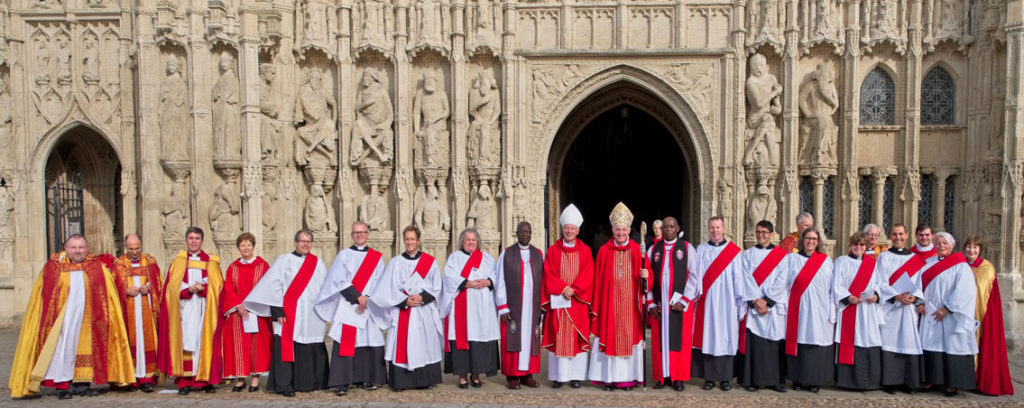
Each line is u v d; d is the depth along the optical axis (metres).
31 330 9.27
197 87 14.62
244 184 14.52
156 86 15.01
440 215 15.98
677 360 9.42
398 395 9.36
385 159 15.91
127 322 9.61
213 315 9.54
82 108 15.83
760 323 9.43
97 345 9.32
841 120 15.77
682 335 9.44
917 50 15.44
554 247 9.72
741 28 15.55
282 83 15.69
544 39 16.09
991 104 14.94
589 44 16.06
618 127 23.77
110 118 15.89
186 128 14.94
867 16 15.54
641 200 24.28
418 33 15.98
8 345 13.70
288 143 15.86
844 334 9.41
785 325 9.47
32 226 16.02
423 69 16.20
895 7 15.57
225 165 14.62
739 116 15.63
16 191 15.90
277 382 9.37
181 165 14.88
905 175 15.66
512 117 15.97
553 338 9.59
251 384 9.67
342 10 15.91
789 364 9.46
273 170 15.37
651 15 15.88
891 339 9.38
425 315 9.58
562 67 16.00
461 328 9.69
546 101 16.06
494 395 9.34
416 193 16.23
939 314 9.26
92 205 17.78
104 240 17.83
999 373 9.21
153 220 14.97
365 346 9.53
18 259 15.96
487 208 15.95
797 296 9.41
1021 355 12.22
